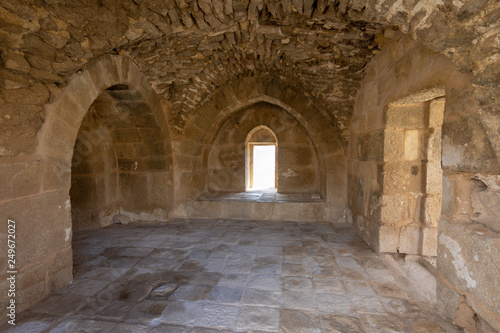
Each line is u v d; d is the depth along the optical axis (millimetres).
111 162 4477
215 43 3195
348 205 4434
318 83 4004
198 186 5246
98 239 3701
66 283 2461
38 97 2148
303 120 4605
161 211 4598
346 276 2617
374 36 2939
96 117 4027
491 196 1681
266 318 1971
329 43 3131
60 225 2400
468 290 1730
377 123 3258
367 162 3557
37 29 1910
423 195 3014
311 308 2094
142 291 2354
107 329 1854
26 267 2092
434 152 2930
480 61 1440
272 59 3670
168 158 4547
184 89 4098
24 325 1888
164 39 2979
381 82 3172
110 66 2939
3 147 1918
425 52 2242
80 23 2119
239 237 3787
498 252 1484
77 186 4098
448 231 1921
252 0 2338
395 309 2080
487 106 1460
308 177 5426
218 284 2471
